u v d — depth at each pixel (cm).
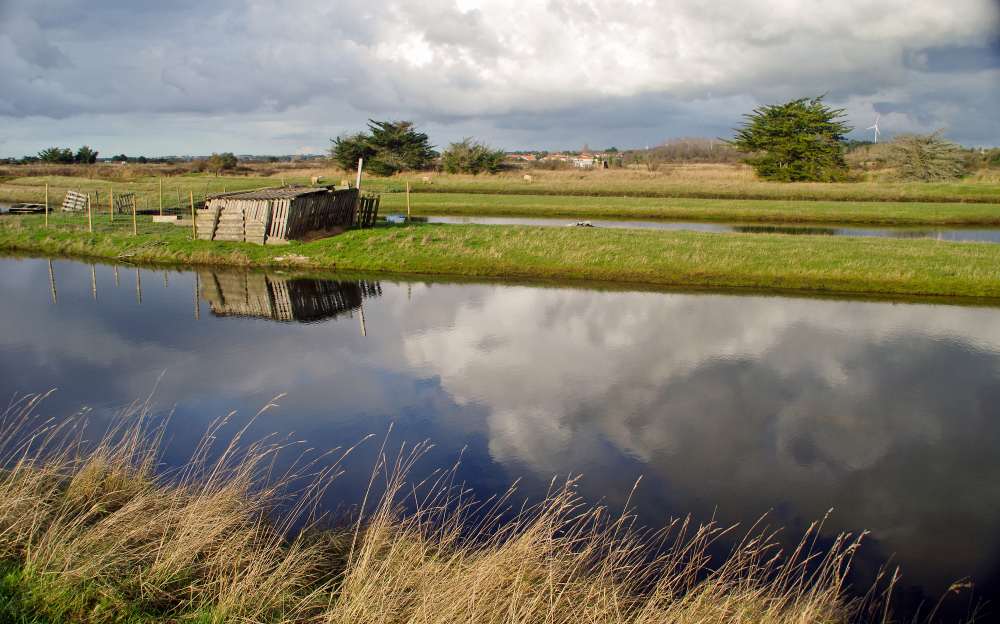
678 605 643
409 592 593
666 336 1803
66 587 546
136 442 945
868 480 1017
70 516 699
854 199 5731
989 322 1944
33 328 1819
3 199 5400
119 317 1952
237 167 9400
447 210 4872
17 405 1243
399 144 9431
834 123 7362
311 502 903
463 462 1059
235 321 1927
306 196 3145
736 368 1537
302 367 1516
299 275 2688
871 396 1362
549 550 692
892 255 2691
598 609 602
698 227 4091
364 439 1138
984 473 1039
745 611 633
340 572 692
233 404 1286
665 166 10044
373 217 3716
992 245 2948
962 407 1303
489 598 574
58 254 3106
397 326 1888
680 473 1034
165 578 586
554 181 7306
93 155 11594
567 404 1311
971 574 794
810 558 823
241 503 773
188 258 2923
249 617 548
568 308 2123
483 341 1745
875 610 734
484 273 2703
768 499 961
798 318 1998
